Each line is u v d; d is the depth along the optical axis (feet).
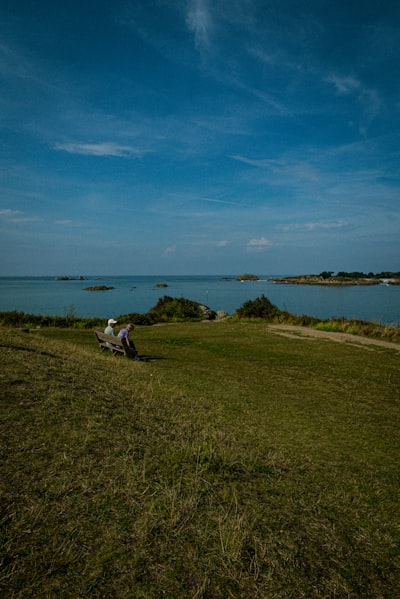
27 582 7.22
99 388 19.70
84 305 148.87
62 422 13.99
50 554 7.93
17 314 72.28
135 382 23.71
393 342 54.34
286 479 12.87
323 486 12.91
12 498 9.34
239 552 8.56
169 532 9.01
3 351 22.99
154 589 7.41
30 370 19.67
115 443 13.07
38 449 11.80
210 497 10.71
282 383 29.48
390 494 12.96
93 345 43.11
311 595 7.86
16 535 8.27
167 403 20.03
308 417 21.18
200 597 7.34
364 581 8.54
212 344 48.34
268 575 8.16
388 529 10.83
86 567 7.73
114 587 7.35
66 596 7.03
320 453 16.07
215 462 12.82
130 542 8.54
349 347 48.06
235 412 20.61
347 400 25.55
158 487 10.74
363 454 16.44
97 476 10.80
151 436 14.40
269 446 16.08
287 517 10.46
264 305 89.81
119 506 9.68
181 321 85.66
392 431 19.83
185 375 29.01
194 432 16.06
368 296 203.51
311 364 37.29
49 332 55.21
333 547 9.53
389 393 27.91
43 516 8.92
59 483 10.21
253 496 11.25
